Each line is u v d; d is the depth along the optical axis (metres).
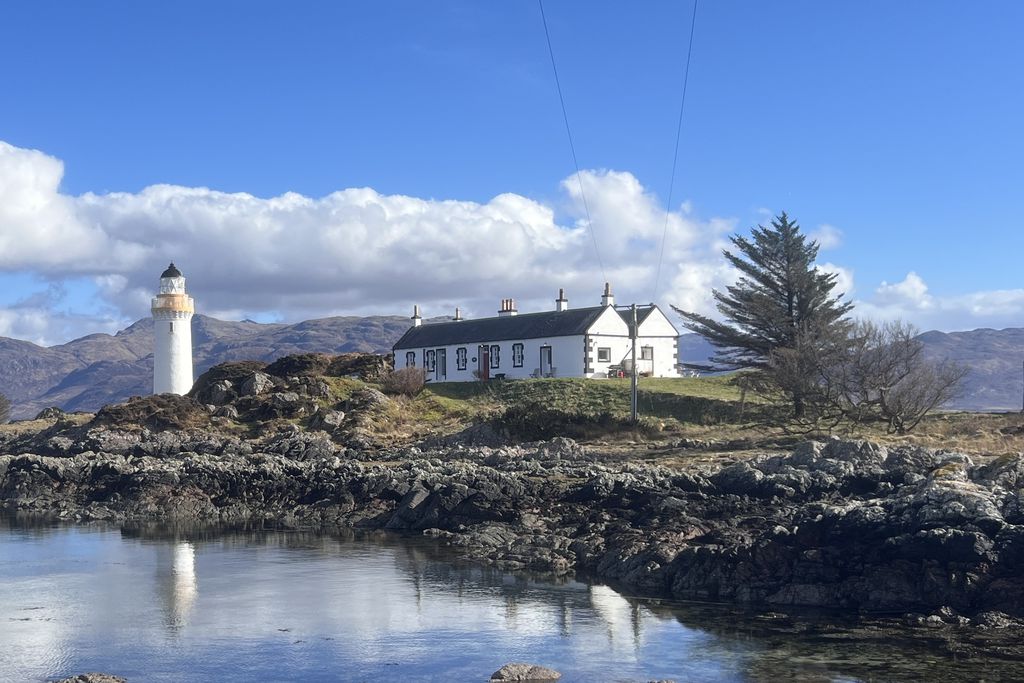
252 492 58.78
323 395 82.12
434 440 67.62
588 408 76.50
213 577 37.94
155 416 80.25
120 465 63.84
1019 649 26.34
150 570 39.56
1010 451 43.66
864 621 29.33
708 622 29.67
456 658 26.95
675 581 34.19
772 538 33.06
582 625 29.81
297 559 41.59
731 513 39.84
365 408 78.06
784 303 74.94
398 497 53.12
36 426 98.38
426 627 30.11
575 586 35.16
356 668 26.20
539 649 27.56
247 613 32.19
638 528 40.06
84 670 26.34
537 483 47.53
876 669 24.94
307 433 72.56
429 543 45.12
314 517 53.81
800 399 63.91
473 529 46.16
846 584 31.03
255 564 40.56
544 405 70.88
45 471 64.12
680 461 51.72
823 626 28.91
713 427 67.12
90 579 37.88
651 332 93.88
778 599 31.61
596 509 44.28
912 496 32.56
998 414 66.19
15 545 46.38
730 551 33.56
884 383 59.03
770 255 74.69
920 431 58.56
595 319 89.06
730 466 45.72
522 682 24.55
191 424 79.00
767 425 64.44
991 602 28.94
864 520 32.00
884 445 47.28
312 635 29.47
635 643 27.78
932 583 29.86
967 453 43.69
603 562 37.56
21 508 60.72
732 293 76.12
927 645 26.81
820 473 41.47
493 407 79.31
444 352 99.31
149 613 32.38
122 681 24.75
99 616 32.03
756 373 70.88
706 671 25.19
